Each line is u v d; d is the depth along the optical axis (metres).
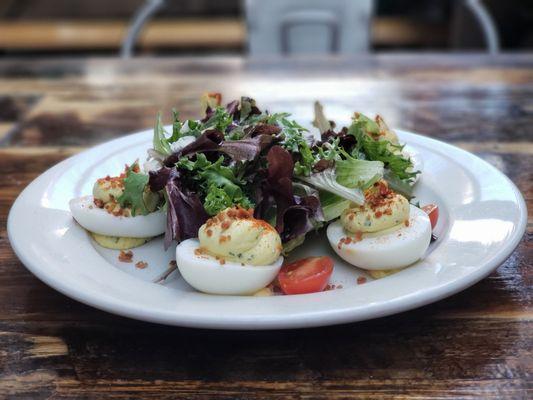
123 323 0.24
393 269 0.26
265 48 0.75
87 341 0.24
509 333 0.23
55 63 0.63
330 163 0.29
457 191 0.31
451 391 0.21
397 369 0.22
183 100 0.52
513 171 0.38
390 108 0.50
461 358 0.22
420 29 1.08
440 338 0.23
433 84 0.55
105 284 0.24
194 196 0.28
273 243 0.25
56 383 0.22
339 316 0.21
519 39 1.02
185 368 0.22
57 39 1.08
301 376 0.22
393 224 0.26
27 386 0.22
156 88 0.55
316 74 0.58
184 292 0.24
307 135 0.32
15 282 0.27
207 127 0.33
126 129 0.47
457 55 0.63
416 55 0.63
